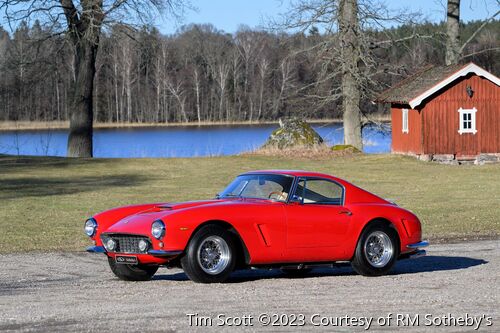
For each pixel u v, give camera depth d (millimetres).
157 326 10812
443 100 56031
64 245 22594
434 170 48875
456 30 65562
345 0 61406
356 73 62062
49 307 12328
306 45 69875
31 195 37250
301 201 15578
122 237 14797
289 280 15602
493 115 56344
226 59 148750
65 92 134000
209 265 14688
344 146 59031
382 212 16219
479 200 34688
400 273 16891
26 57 65812
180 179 45125
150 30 58125
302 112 65875
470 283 15164
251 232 14875
